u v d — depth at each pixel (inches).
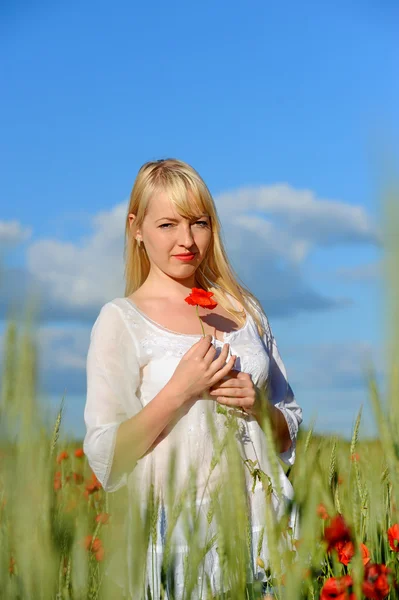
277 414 88.0
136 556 42.9
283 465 87.9
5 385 31.7
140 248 102.2
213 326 93.7
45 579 36.1
